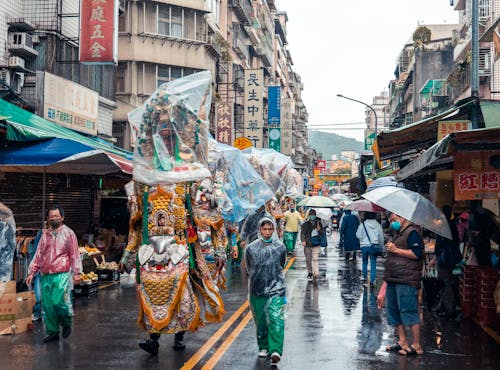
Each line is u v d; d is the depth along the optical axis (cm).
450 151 847
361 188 2384
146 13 2942
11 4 1686
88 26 1683
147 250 718
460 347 788
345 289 1333
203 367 673
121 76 2925
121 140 2875
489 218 1038
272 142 4331
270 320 697
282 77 8200
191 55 3067
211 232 769
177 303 710
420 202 766
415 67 4925
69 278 805
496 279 917
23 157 986
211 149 1380
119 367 669
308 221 1466
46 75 1548
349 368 680
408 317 741
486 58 2731
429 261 1081
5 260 866
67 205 1577
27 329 862
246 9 4816
